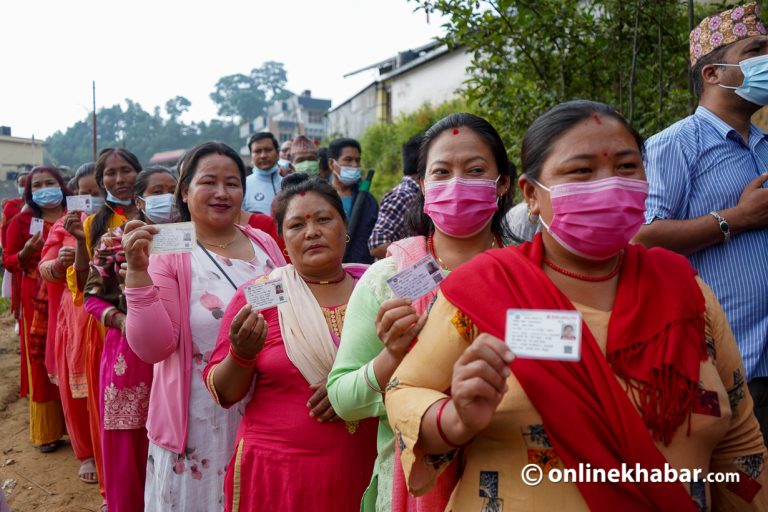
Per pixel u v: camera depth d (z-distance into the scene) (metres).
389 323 1.81
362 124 25.92
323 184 2.64
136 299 2.67
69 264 4.61
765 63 2.62
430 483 1.59
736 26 2.70
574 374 1.41
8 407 6.82
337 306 2.62
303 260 2.56
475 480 1.53
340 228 2.61
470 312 1.49
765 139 2.84
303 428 2.42
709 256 2.65
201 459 2.82
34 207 6.08
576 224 1.51
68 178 7.33
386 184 16.67
